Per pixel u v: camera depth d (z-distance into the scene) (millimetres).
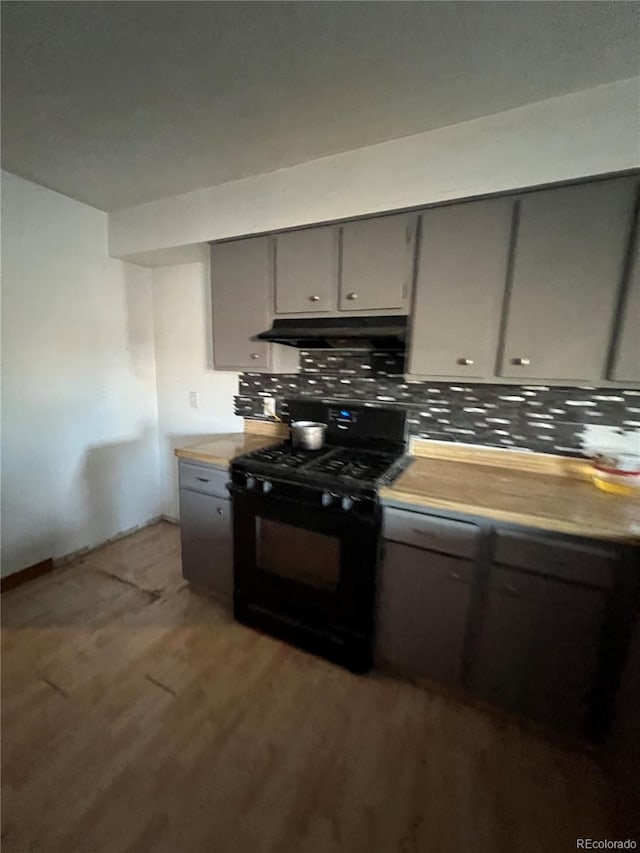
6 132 1654
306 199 1866
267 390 2557
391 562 1650
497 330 1592
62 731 1470
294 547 1863
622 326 1391
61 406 2492
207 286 2689
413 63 1234
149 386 3037
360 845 1152
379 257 1762
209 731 1485
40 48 1193
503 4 1019
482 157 1499
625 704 1270
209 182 2090
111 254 2609
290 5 1038
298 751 1419
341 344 2154
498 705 1577
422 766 1379
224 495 2068
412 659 1682
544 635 1417
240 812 1227
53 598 2250
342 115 1500
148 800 1252
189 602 2238
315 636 1844
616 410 1688
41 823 1185
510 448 1904
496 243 1543
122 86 1368
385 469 1813
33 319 2295
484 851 1146
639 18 1041
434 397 2035
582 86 1312
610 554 1280
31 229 2219
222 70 1286
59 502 2543
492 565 1465
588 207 1387
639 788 1131
